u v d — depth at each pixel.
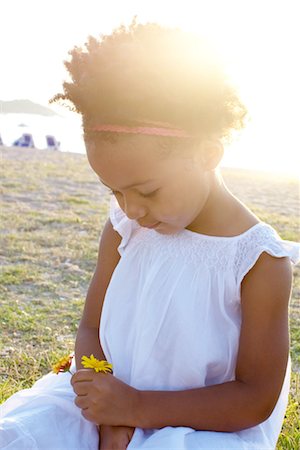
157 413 1.71
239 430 1.76
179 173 1.68
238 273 1.77
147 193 1.69
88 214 7.77
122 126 1.62
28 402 1.84
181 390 1.75
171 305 1.80
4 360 3.56
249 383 1.75
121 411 1.71
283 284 1.75
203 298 1.79
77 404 1.74
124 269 1.92
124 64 1.62
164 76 1.62
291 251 1.77
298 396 3.08
